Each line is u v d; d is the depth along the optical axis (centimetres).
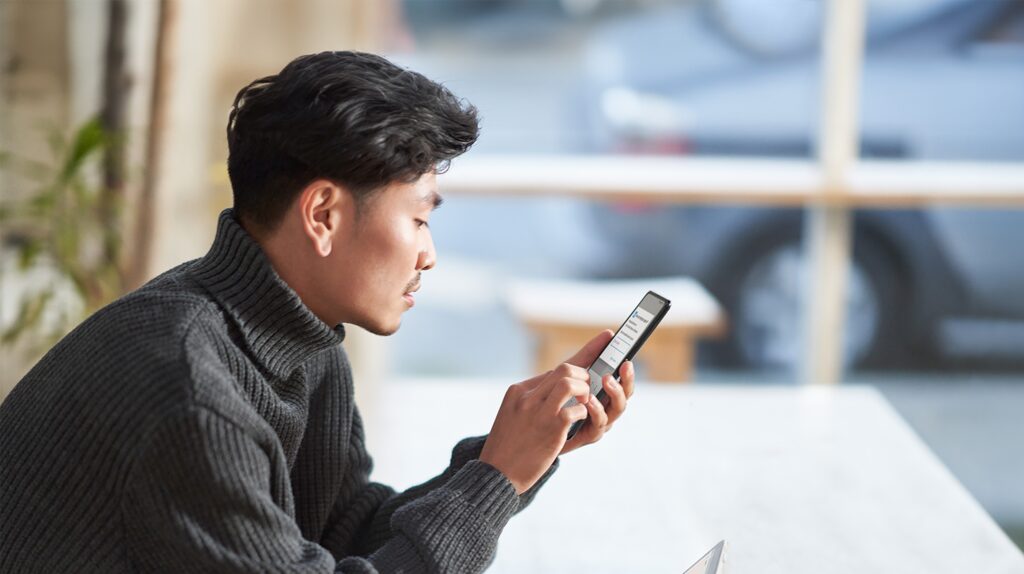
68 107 370
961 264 432
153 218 341
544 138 423
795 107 422
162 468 116
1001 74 422
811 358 412
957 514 183
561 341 370
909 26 421
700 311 376
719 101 423
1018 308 432
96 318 128
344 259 127
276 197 126
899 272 434
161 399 117
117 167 352
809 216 411
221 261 130
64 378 124
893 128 427
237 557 117
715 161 420
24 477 123
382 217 126
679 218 430
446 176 385
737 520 181
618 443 214
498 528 131
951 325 437
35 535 122
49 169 368
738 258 430
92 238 359
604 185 382
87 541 120
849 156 392
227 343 126
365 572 124
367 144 121
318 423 152
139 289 134
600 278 432
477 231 429
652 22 420
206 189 370
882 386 438
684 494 191
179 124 364
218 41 364
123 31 354
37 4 364
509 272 430
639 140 425
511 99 421
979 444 394
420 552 127
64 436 121
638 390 246
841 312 406
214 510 116
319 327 131
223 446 116
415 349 429
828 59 388
